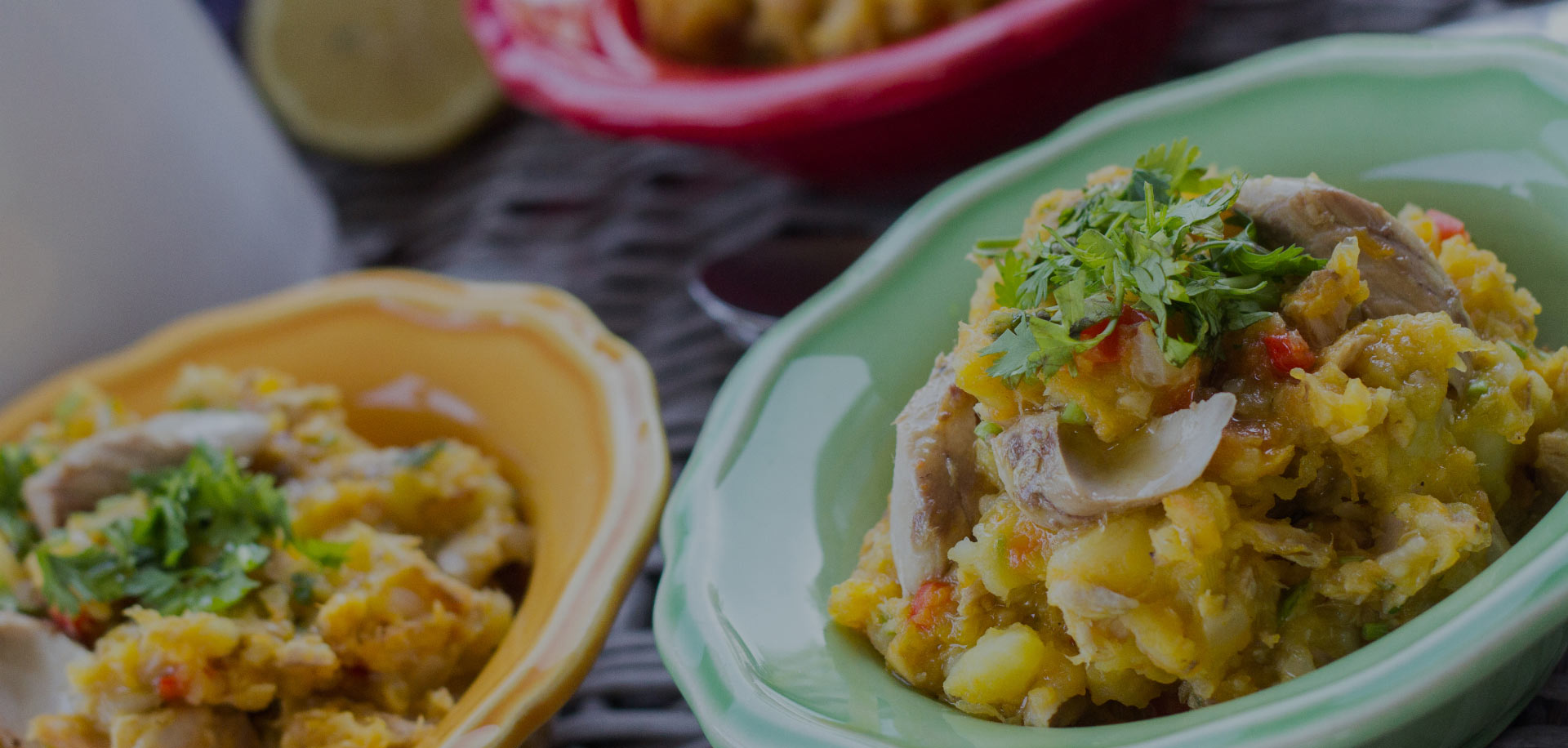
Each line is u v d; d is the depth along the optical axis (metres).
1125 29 0.52
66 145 0.57
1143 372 0.38
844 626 0.40
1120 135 0.45
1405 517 0.37
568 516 0.46
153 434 0.48
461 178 0.74
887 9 0.56
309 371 0.52
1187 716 0.36
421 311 0.51
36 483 0.48
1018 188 0.45
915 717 0.38
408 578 0.45
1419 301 0.39
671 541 0.42
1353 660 0.35
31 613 0.46
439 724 0.42
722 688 0.38
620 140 0.63
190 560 0.45
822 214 0.57
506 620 0.46
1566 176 0.40
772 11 0.57
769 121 0.52
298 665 0.44
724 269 0.53
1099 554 0.38
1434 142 0.42
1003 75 0.51
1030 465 0.38
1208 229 0.39
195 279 0.62
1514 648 0.34
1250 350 0.38
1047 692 0.38
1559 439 0.38
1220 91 0.44
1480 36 0.42
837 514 0.42
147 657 0.43
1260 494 0.38
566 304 0.50
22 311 0.56
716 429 0.43
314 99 0.77
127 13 0.59
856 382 0.43
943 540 0.40
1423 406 0.38
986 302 0.41
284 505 0.45
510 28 0.59
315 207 0.72
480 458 0.49
